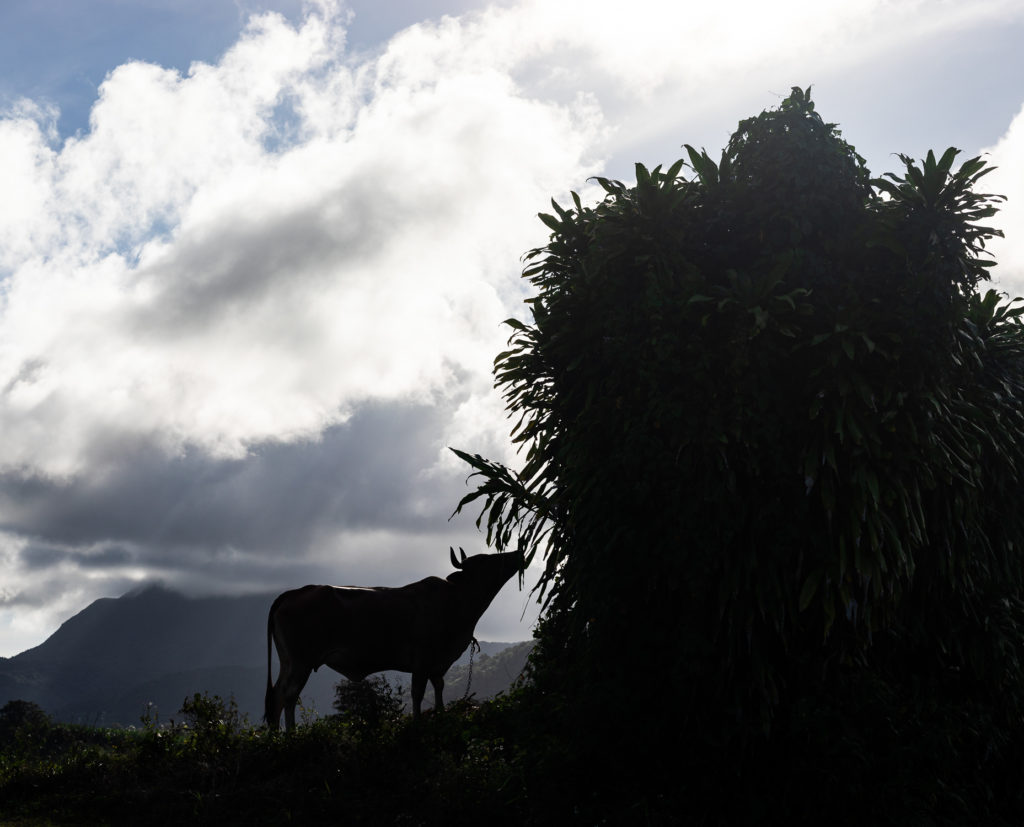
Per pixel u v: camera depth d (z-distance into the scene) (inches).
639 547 254.7
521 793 246.5
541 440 315.6
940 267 253.4
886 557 249.3
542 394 318.0
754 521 248.4
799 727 234.2
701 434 248.5
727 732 240.1
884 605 255.4
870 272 264.7
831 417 247.6
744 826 233.6
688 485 248.8
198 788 279.0
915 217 261.1
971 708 269.0
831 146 270.5
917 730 241.0
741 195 276.4
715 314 257.0
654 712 250.7
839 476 248.4
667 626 257.1
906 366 254.1
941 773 245.9
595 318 281.6
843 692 246.8
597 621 265.4
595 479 264.2
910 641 278.1
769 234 271.4
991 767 274.5
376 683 341.1
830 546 246.1
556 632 316.2
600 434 271.6
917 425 250.8
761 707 238.8
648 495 255.1
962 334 271.9
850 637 257.6
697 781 241.0
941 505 271.7
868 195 278.4
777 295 257.0
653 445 250.2
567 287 300.0
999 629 279.6
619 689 251.4
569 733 257.9
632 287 276.1
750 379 248.2
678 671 244.7
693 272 264.1
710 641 246.8
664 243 275.1
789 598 246.2
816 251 271.4
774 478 251.1
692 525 245.1
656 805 231.1
